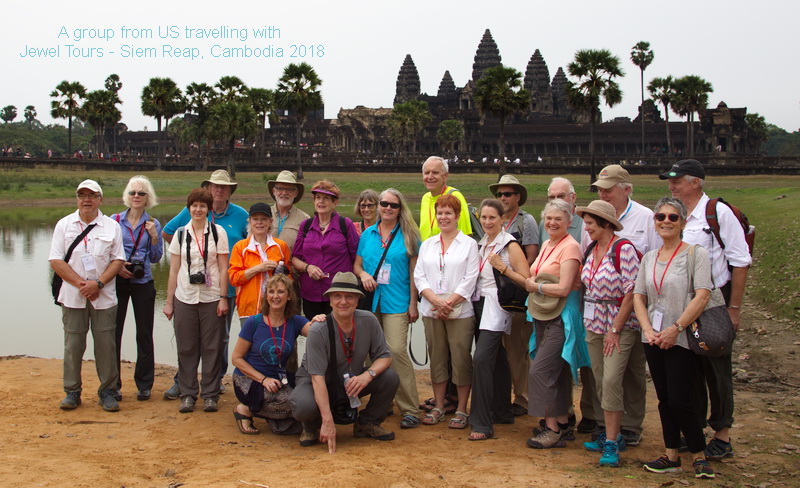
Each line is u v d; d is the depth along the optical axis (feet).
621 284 24.09
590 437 27.53
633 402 25.98
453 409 30.81
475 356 26.63
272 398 26.14
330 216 30.09
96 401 30.99
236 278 28.81
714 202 24.66
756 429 27.43
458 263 27.30
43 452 23.47
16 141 524.11
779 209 123.24
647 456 24.76
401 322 28.55
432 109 443.73
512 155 391.45
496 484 21.18
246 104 262.67
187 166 300.81
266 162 303.89
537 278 25.70
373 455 23.99
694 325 22.16
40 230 132.36
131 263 30.66
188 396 29.73
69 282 28.71
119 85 377.09
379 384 25.77
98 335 29.30
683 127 387.55
